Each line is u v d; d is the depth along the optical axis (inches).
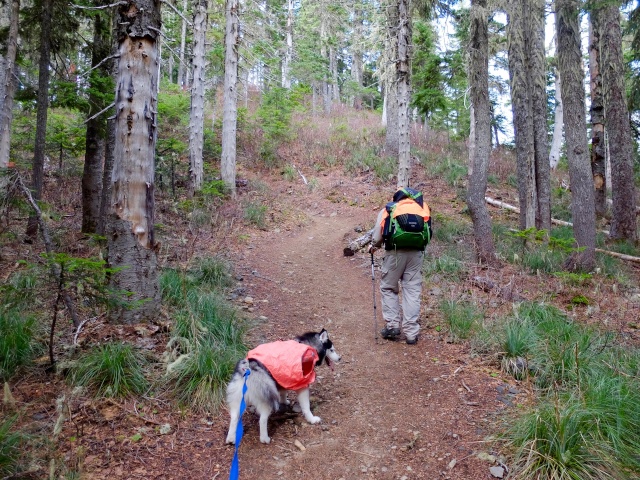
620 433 155.6
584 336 229.6
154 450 155.6
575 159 400.8
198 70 540.7
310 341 193.5
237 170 711.7
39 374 184.1
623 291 361.1
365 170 713.0
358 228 506.9
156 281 230.4
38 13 403.5
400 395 199.9
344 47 1315.2
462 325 256.2
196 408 180.1
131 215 221.3
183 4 678.5
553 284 358.6
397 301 260.2
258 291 325.1
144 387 181.9
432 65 714.8
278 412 185.8
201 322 224.4
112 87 384.8
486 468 149.8
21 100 420.2
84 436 155.3
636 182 776.3
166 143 568.7
